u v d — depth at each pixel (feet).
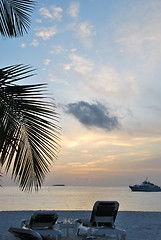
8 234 26.96
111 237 24.91
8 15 11.54
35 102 9.51
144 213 45.60
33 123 9.52
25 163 9.59
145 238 26.55
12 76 9.40
